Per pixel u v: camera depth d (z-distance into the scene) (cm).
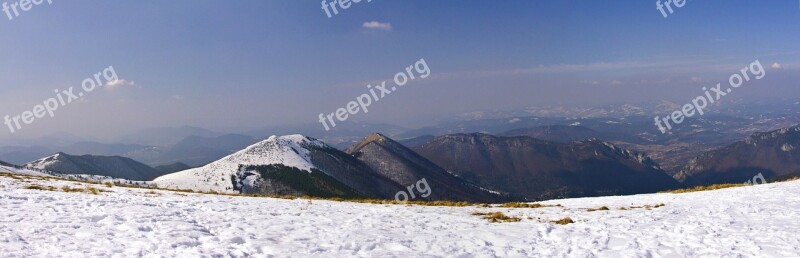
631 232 1959
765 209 2411
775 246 1603
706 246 1656
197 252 1454
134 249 1468
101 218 2041
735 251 1562
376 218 2447
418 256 1562
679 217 2308
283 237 1789
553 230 2080
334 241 1750
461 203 3906
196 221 2078
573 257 1572
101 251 1421
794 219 2095
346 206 3164
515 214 2847
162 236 1680
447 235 1972
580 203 3775
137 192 3688
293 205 3038
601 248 1691
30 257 1312
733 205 2630
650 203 3334
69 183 4500
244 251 1509
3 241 1479
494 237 1936
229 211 2478
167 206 2531
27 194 2745
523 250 1705
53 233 1659
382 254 1569
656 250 1631
